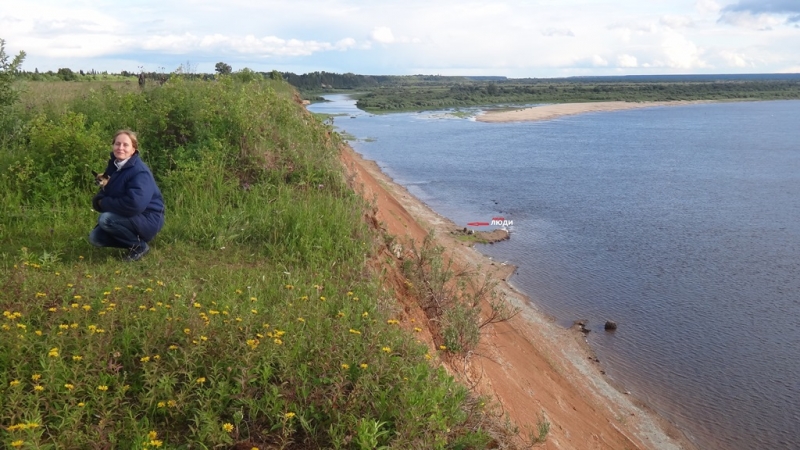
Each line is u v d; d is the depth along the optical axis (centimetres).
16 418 372
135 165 646
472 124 6209
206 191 872
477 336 770
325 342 479
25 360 420
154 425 395
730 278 1650
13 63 962
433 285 805
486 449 453
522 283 1575
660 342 1269
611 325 1316
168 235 743
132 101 1052
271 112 1210
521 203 2539
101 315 478
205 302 539
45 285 539
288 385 433
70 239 715
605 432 919
